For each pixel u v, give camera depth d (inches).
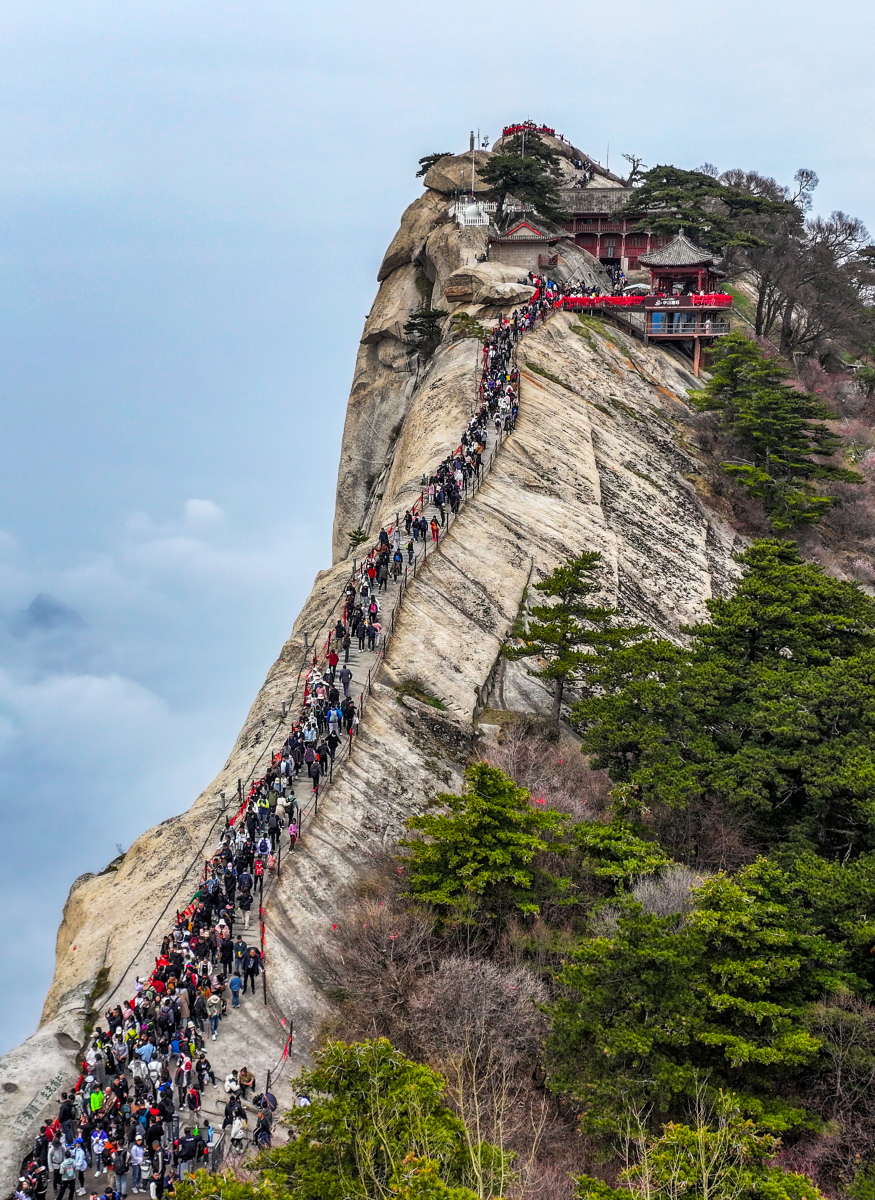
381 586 2199.8
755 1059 1168.2
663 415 3435.0
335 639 2058.3
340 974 1414.9
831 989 1273.4
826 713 1748.3
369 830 1665.8
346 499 4394.7
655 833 1713.8
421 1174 825.5
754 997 1248.8
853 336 4485.7
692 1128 1047.0
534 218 4495.6
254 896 1507.1
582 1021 1235.9
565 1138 1202.6
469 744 1911.9
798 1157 1176.2
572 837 1633.9
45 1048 1325.0
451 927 1448.1
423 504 2484.0
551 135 5674.2
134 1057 1212.5
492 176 4544.8
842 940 1406.3
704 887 1322.6
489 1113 1180.5
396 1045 1291.8
